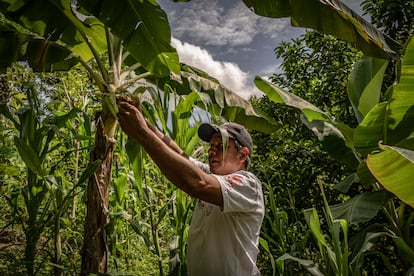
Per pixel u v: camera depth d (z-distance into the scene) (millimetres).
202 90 2713
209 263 1630
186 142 2123
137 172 2166
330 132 2850
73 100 3133
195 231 1759
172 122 2121
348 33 1957
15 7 2096
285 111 4152
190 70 2943
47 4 2094
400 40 3471
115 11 1840
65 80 3133
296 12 1916
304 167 3742
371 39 1946
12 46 2234
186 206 2223
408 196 1604
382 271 3035
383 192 2486
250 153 1867
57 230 1960
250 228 1654
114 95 1543
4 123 3014
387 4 3396
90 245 1787
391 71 3393
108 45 2014
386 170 1619
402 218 2605
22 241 2721
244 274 1639
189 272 1763
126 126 1429
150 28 1877
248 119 3082
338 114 3834
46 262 2215
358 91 2916
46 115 2486
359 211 2377
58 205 2152
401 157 1555
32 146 2014
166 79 2586
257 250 1724
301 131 3936
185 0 1750
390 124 2352
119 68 2055
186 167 1415
